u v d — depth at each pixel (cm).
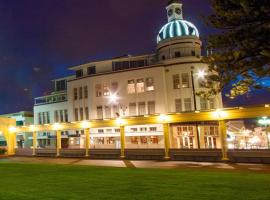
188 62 4725
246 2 800
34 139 4691
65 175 1830
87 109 5356
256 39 831
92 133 5128
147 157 3431
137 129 4762
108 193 1170
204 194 1099
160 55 5172
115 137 4900
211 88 979
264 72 860
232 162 2744
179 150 3181
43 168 2422
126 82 5016
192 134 4588
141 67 4922
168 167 2481
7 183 1543
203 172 1917
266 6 780
